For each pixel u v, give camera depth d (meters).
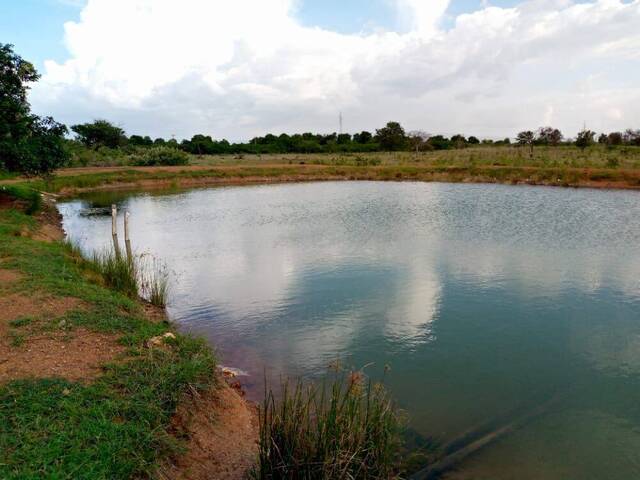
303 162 57.91
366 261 14.46
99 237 19.34
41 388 4.70
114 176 42.41
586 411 6.38
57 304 7.29
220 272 13.50
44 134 21.44
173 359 5.74
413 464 5.08
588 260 14.23
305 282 12.38
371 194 33.78
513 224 20.42
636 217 21.58
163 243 18.00
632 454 5.41
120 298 8.46
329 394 6.41
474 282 12.19
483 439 5.65
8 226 14.59
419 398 6.67
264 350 8.18
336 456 3.98
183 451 4.47
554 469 5.10
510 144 87.62
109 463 3.82
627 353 8.22
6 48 19.03
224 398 5.66
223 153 84.44
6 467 3.54
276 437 4.23
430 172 44.50
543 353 8.23
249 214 25.25
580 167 39.38
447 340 8.73
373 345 8.50
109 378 5.09
